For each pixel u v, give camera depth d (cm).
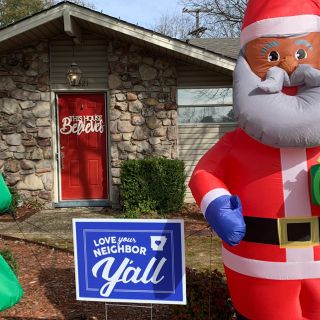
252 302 316
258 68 314
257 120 294
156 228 359
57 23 943
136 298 366
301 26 311
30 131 1016
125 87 1005
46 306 468
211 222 297
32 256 653
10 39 928
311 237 302
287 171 303
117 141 1009
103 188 1046
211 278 412
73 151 1042
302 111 288
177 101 1075
